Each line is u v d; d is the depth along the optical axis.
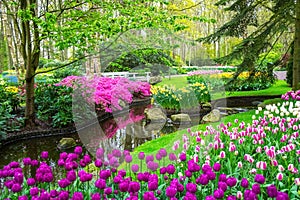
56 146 5.98
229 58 8.02
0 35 19.31
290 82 12.11
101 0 5.72
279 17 8.02
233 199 1.93
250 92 12.04
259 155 3.25
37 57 7.00
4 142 6.08
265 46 8.34
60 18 6.38
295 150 3.44
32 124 6.93
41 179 2.28
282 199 1.86
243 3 8.95
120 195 2.40
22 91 8.05
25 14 5.10
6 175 2.39
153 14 5.12
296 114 4.42
